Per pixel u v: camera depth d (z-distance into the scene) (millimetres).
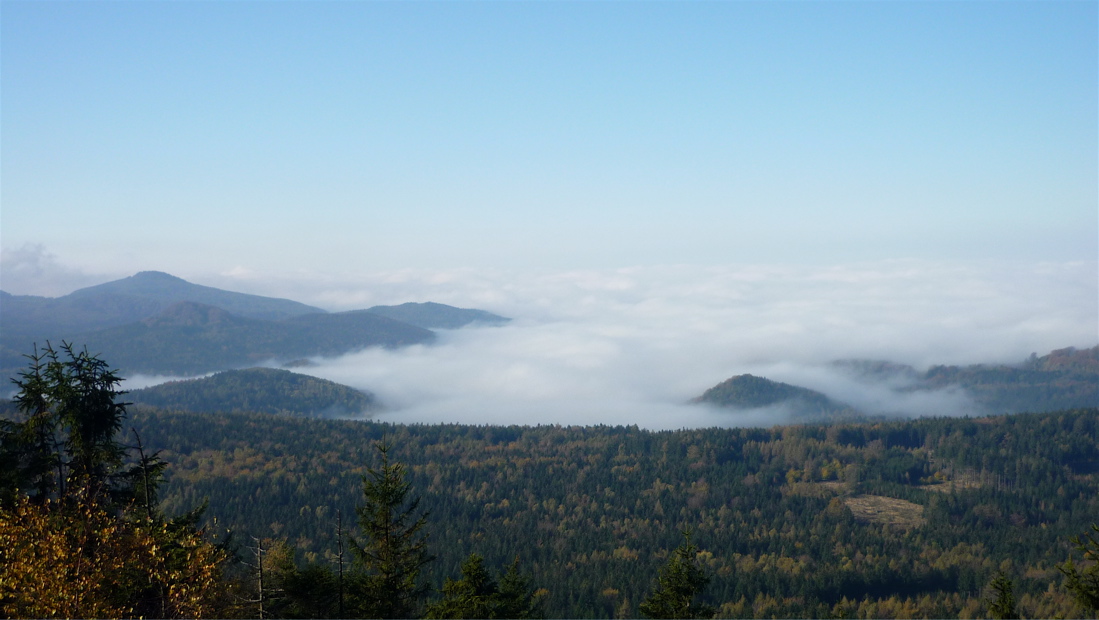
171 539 37000
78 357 45844
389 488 53688
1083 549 43844
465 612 55094
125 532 38531
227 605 42906
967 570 184625
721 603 167000
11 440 43844
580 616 152000
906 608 162000
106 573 33062
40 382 43969
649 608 56500
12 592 30312
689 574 56875
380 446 55531
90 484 40719
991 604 49781
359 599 52156
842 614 98375
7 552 30797
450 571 172625
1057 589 158250
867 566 188125
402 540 54094
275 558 55250
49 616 30031
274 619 46375
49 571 30688
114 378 47156
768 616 158500
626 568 178125
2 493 41719
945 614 159875
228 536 46469
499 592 59812
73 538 33375
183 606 34938
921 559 196125
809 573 182375
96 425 45875
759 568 188250
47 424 44344
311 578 52094
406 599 55875
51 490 45406
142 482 46375
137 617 34094
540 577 174750
